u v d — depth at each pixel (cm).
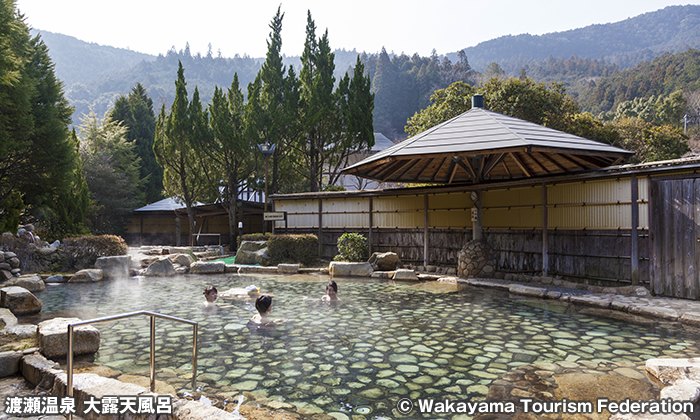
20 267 1178
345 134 2341
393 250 1366
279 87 2359
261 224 3244
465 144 924
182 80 2364
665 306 712
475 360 463
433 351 498
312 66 2514
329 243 1511
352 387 384
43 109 1678
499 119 1059
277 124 2247
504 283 1002
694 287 760
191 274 1302
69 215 1950
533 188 1059
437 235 1270
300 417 319
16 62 1331
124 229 3188
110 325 634
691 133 6494
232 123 2403
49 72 1834
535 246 1053
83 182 2098
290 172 2525
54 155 1689
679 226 784
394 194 1354
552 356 476
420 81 14138
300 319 672
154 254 1753
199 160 2472
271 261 1427
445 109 2555
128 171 3506
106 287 1034
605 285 902
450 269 1219
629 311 720
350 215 1466
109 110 4119
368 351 498
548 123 2464
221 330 603
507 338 555
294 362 457
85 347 483
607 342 532
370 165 1128
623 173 859
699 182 757
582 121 2514
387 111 13538
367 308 759
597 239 922
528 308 757
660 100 7362
